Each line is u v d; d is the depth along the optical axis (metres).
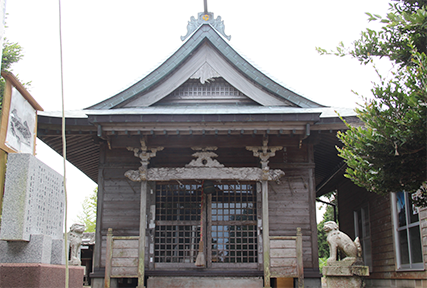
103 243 9.64
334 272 7.24
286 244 8.76
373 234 11.88
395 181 5.98
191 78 10.54
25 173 5.42
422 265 8.59
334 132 9.40
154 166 10.05
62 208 6.86
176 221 9.57
